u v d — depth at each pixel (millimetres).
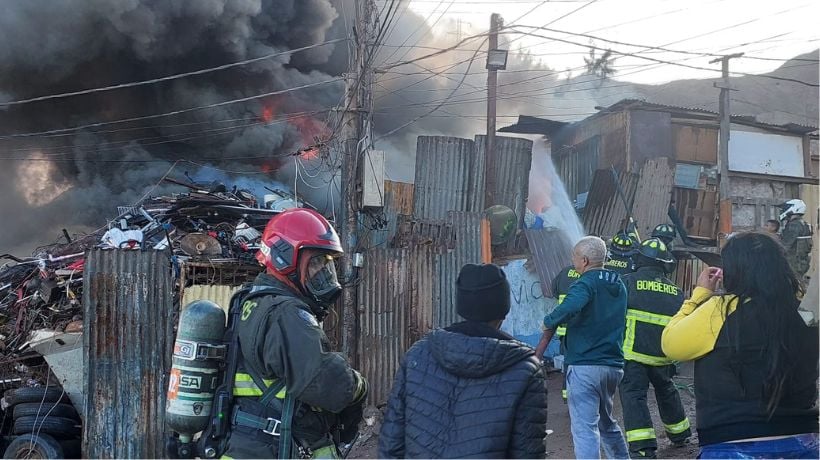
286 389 2500
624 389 5277
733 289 2488
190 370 2602
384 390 9922
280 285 2764
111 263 8703
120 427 8445
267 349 2490
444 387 2273
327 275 2830
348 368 2549
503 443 2160
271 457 2508
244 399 2594
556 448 6449
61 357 8578
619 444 4578
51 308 9281
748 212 17594
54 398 8320
